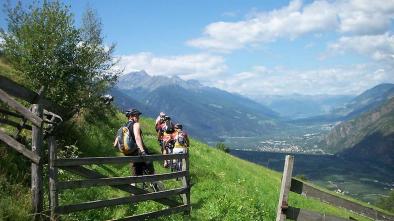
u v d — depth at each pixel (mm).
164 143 22625
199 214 15500
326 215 10961
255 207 19078
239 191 21562
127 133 14906
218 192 19344
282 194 10883
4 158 11383
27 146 13188
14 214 9414
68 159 10531
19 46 18109
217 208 16094
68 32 18469
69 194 12727
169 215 13906
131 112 15141
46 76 18109
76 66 18797
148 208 14211
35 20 18203
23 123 13500
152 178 13289
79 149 18781
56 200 10188
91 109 23312
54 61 18172
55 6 18344
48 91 18172
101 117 25453
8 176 11086
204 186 20328
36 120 9844
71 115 19234
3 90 10383
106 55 20109
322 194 10977
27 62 17922
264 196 24109
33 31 18016
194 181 21016
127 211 13406
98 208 12297
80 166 11070
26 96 10109
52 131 10789
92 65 19297
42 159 9977
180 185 19703
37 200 9875
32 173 9883
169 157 14180
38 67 17984
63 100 18422
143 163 15531
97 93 20250
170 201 14336
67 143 17922
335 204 11031
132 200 12430
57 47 18281
